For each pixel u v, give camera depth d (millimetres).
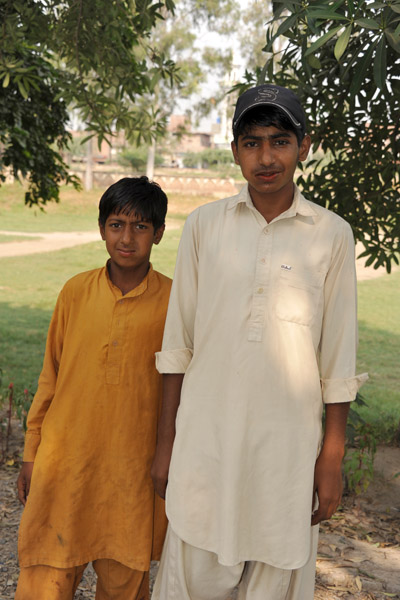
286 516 1701
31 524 1974
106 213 1937
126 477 1981
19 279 14703
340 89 3754
